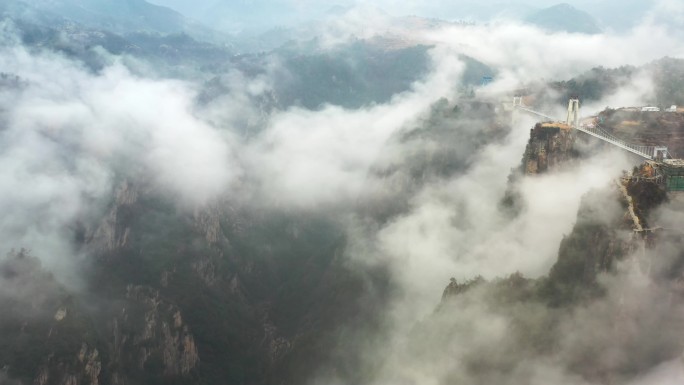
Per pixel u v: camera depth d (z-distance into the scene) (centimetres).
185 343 16712
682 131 14525
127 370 15125
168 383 15612
